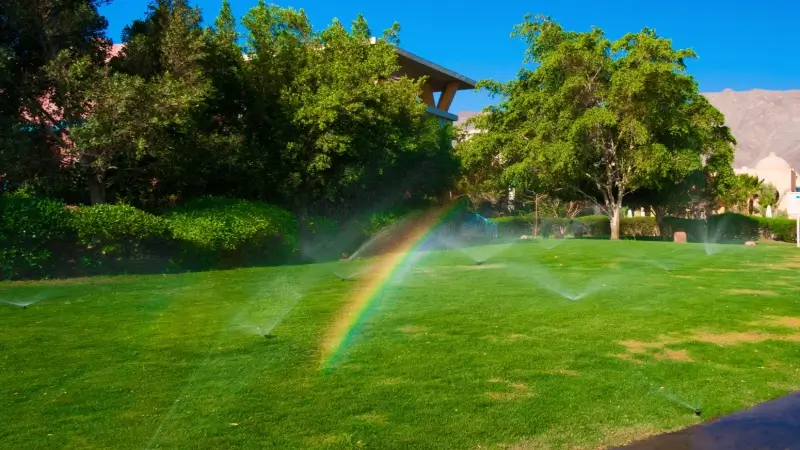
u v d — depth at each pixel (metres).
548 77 28.94
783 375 6.16
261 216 17.11
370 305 9.98
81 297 10.88
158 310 9.59
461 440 4.57
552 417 5.02
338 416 5.01
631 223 41.91
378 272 15.09
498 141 31.67
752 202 54.72
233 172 19.69
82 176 16.84
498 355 6.79
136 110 15.00
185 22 17.27
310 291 11.67
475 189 38.44
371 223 22.03
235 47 20.08
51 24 15.34
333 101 19.06
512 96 32.34
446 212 26.30
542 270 15.30
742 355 6.83
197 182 19.05
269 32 21.00
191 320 8.77
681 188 33.12
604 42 28.02
